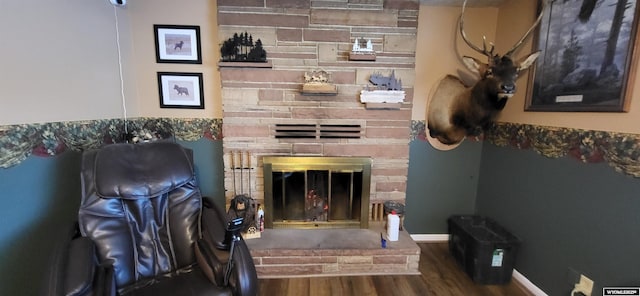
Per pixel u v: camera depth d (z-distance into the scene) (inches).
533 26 68.9
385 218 93.8
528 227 76.5
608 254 55.7
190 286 50.4
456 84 94.0
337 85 85.3
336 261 79.7
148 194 56.7
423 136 97.1
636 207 50.8
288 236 85.2
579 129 61.2
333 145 88.3
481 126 93.4
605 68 55.2
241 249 50.4
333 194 91.2
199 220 61.4
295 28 81.7
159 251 57.3
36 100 52.6
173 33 87.3
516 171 81.2
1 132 46.1
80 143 64.2
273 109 85.4
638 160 50.0
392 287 75.9
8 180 47.9
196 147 94.4
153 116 91.4
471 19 91.7
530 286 75.6
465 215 97.1
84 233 49.9
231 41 80.1
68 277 38.2
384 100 84.7
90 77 67.9
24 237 51.3
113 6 77.1
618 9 52.7
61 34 58.4
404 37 84.1
